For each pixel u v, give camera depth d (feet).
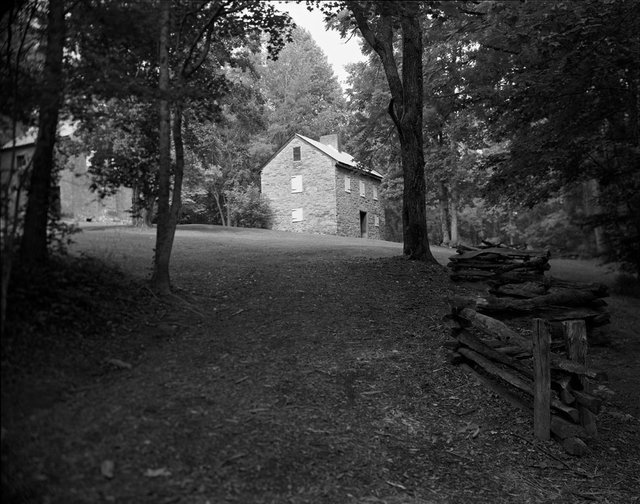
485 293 35.04
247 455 15.20
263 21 30.07
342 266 42.34
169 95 23.79
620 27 36.81
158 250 27.35
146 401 16.53
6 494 11.25
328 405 19.93
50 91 18.47
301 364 22.90
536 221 141.38
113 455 13.39
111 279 26.03
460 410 22.21
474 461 18.75
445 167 96.37
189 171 78.74
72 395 15.83
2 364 15.56
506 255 37.70
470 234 170.40
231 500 13.04
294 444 16.56
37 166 21.98
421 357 26.37
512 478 18.17
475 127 65.21
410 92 45.83
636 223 53.01
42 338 18.31
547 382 20.67
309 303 31.63
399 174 99.96
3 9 19.31
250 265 40.22
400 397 22.26
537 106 45.83
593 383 21.50
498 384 24.14
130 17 22.81
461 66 53.62
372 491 15.49
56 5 21.13
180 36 29.25
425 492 16.24
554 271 72.43
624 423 23.18
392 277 39.83
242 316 27.55
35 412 14.32
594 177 55.47
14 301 18.76
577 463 19.56
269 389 19.74
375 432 19.04
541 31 37.99
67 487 11.80
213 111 30.30
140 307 24.52
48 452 12.82
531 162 52.29
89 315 21.27
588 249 107.04
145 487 12.51
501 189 60.23
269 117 165.78
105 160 27.73
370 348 26.45
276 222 119.14
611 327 36.27
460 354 25.90
